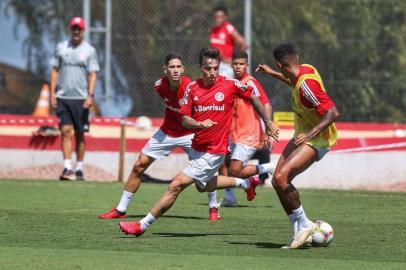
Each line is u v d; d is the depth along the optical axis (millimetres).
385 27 53656
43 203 35969
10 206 34750
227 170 35875
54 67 46906
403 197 41094
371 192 44219
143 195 40062
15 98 55312
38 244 25156
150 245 25109
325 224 25203
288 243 25750
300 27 54219
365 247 25125
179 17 54625
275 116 48750
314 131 24406
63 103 46812
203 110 26766
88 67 46875
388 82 53344
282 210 34750
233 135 34938
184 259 22594
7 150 50188
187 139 31531
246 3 51125
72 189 42094
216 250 24266
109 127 49906
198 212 33781
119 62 53469
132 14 53938
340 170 48531
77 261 22188
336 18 53875
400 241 26391
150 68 53750
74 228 28641
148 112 53438
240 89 27062
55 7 56562
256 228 29125
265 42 54312
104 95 52500
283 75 25609
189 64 54625
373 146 48938
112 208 34500
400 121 53094
